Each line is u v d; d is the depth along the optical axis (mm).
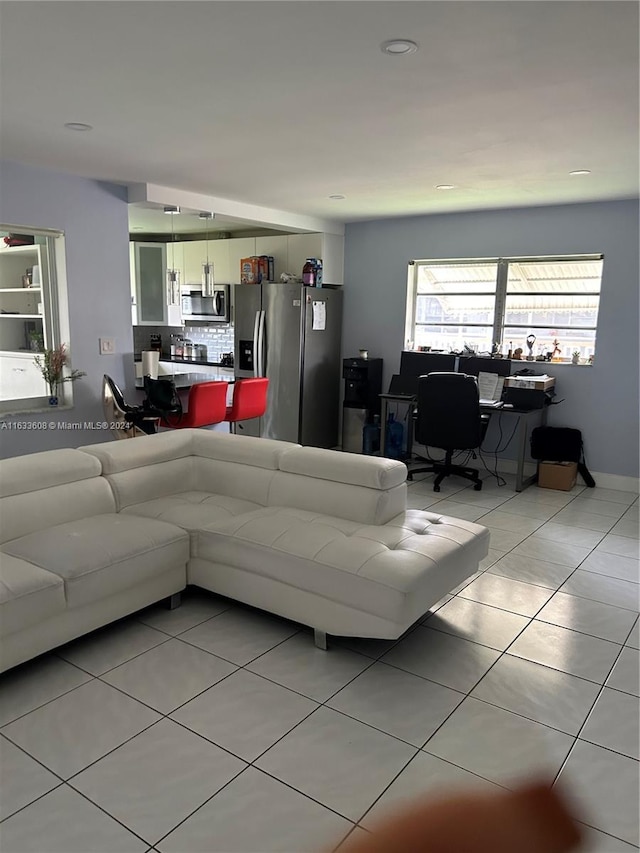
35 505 2941
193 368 7688
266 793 1910
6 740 2117
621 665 2664
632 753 2121
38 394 4797
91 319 4855
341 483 3209
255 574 2883
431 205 5527
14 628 2303
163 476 3555
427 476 5840
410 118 3080
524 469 5945
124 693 2395
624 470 5438
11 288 4562
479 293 6098
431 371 6035
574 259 5543
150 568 2820
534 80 2566
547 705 2377
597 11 1979
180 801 1873
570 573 3623
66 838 1736
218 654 2686
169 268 7695
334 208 5742
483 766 2045
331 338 6770
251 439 3682
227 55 2359
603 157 3766
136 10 2012
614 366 5379
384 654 2713
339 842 1742
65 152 3859
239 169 4246
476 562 3033
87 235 4719
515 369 5840
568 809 1877
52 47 2301
